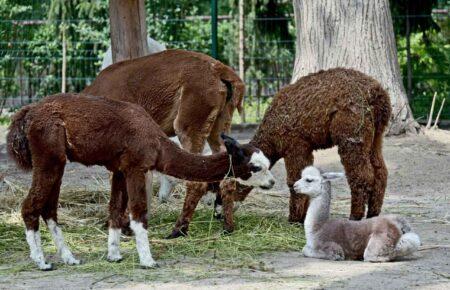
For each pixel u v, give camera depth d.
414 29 17.62
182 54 9.09
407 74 16.78
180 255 7.74
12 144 7.29
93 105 7.30
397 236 7.34
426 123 16.53
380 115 8.58
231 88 9.01
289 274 6.94
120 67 9.24
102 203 10.11
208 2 22.00
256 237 8.34
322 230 7.57
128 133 7.27
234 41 19.62
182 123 8.88
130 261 7.48
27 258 7.67
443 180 11.65
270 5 19.28
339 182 11.77
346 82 8.42
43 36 18.72
